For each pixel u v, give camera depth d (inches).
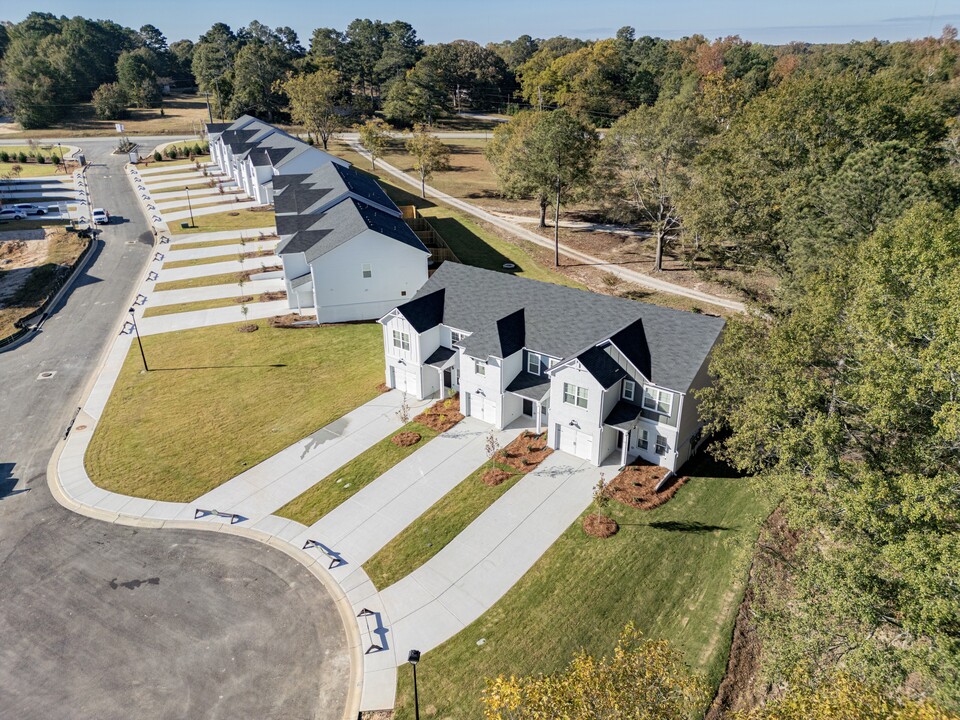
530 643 912.3
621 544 1088.8
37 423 1492.4
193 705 831.1
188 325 2021.4
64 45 6107.3
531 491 1227.2
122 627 948.0
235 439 1413.6
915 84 2207.2
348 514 1181.7
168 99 6628.9
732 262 2034.9
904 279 1024.2
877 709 586.6
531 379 1400.1
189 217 3181.6
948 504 663.8
